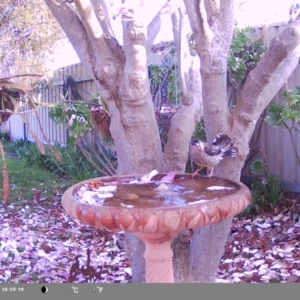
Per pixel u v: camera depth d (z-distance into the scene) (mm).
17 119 11508
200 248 2363
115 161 5637
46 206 5730
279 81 2336
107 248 4027
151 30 2703
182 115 2613
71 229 4703
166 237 1845
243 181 5188
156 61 5914
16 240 4297
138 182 2135
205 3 2184
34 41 7207
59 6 2471
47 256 3814
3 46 7137
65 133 8531
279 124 4219
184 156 2615
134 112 2297
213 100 2211
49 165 7980
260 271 3232
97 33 2271
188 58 2867
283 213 4570
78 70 7676
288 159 4859
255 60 4871
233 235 4137
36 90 8195
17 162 8812
